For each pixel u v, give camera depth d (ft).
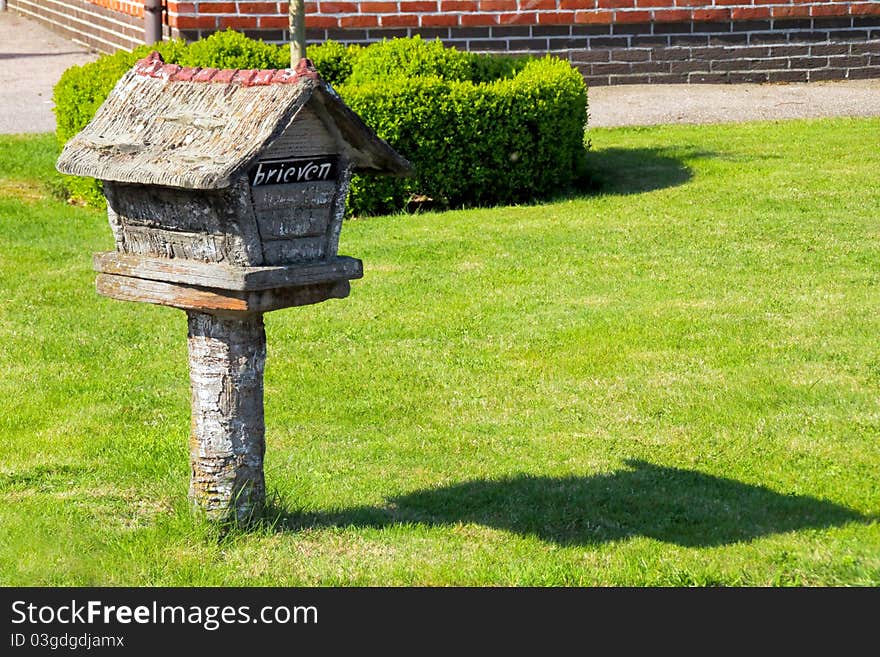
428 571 18.80
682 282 34.60
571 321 31.76
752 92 63.26
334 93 17.30
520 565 18.93
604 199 43.86
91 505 21.26
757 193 43.39
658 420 25.44
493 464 23.40
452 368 28.81
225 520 19.58
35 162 49.19
